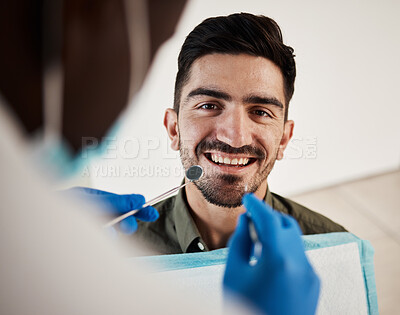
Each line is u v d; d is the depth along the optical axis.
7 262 0.15
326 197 1.23
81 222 0.16
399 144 1.25
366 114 1.21
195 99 0.88
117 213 0.69
